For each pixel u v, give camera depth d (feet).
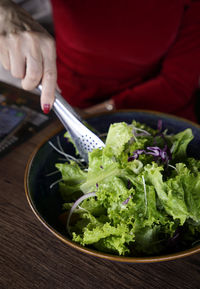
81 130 1.26
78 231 1.17
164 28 2.12
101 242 1.09
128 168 1.13
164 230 1.12
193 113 2.37
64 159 1.41
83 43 2.15
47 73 1.28
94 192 1.18
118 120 1.52
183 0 2.14
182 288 1.00
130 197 1.07
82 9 1.99
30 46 1.29
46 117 1.70
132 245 1.11
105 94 2.41
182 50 2.25
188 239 1.14
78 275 1.04
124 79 2.35
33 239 1.14
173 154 1.31
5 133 1.60
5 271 1.04
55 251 1.10
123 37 2.10
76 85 2.35
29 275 1.04
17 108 1.75
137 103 2.21
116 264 1.07
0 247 1.11
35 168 1.25
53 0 2.03
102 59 2.22
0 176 1.39
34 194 1.19
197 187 1.10
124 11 1.99
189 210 1.07
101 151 1.18
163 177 1.18
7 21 1.37
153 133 1.39
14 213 1.23
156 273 1.04
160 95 2.21
